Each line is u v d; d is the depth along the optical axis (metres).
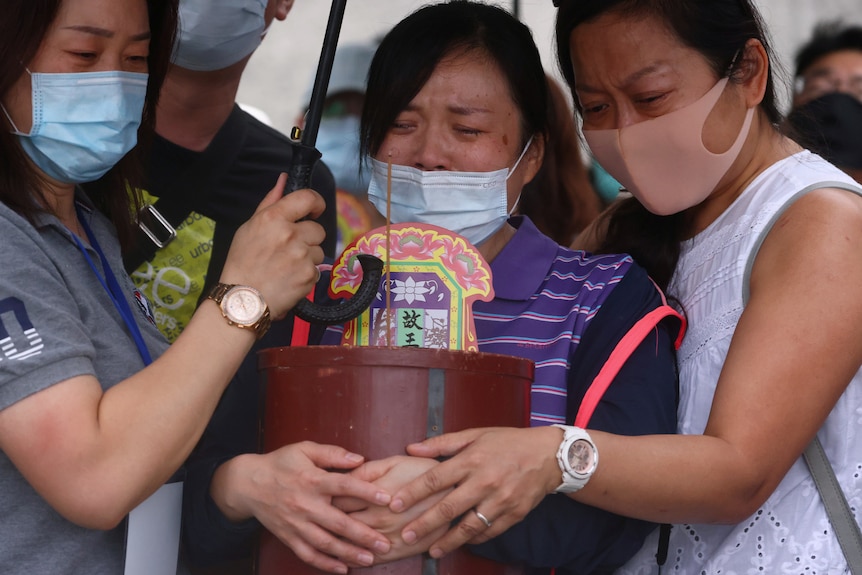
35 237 2.41
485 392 2.33
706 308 2.81
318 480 2.29
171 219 3.70
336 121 5.69
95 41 2.51
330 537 2.30
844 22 5.37
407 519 2.29
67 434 2.26
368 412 2.29
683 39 2.75
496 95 2.80
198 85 3.69
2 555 2.37
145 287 3.63
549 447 2.36
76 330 2.37
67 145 2.53
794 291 2.58
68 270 2.48
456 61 2.79
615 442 2.44
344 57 5.86
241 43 3.64
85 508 2.27
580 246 3.38
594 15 2.81
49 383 2.28
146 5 2.63
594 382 2.57
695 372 2.78
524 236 2.88
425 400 2.28
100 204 2.93
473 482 2.27
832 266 2.58
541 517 2.49
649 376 2.66
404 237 2.63
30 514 2.40
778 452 2.51
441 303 2.56
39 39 2.44
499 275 2.81
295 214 2.50
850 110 4.65
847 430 2.69
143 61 2.67
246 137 3.87
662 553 2.73
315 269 2.51
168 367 2.35
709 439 2.49
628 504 2.45
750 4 2.86
